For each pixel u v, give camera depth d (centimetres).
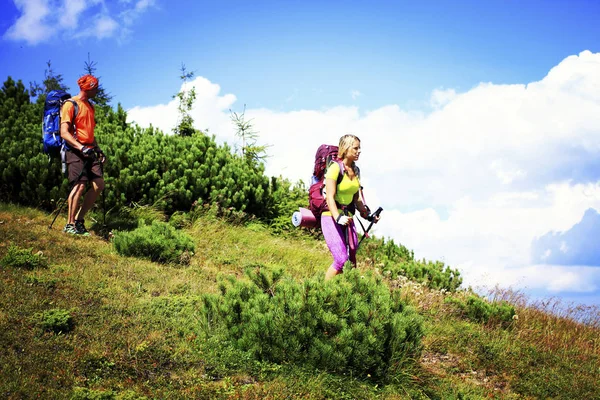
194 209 1209
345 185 653
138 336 523
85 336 507
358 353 514
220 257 959
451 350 695
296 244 1238
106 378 445
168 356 500
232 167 1336
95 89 909
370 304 557
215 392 449
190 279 757
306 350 520
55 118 898
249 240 1134
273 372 499
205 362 501
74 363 451
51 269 673
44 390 402
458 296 1002
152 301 624
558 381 661
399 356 555
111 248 843
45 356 452
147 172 1184
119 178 1120
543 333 845
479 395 575
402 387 530
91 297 601
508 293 1012
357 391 496
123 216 1084
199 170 1248
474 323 820
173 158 1259
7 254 669
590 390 660
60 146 892
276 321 522
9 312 516
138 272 739
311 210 677
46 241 804
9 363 429
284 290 550
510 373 666
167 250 839
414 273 1062
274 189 1441
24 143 1102
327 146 672
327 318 519
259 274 614
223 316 549
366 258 1209
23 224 889
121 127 1393
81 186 896
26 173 1057
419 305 834
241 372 496
